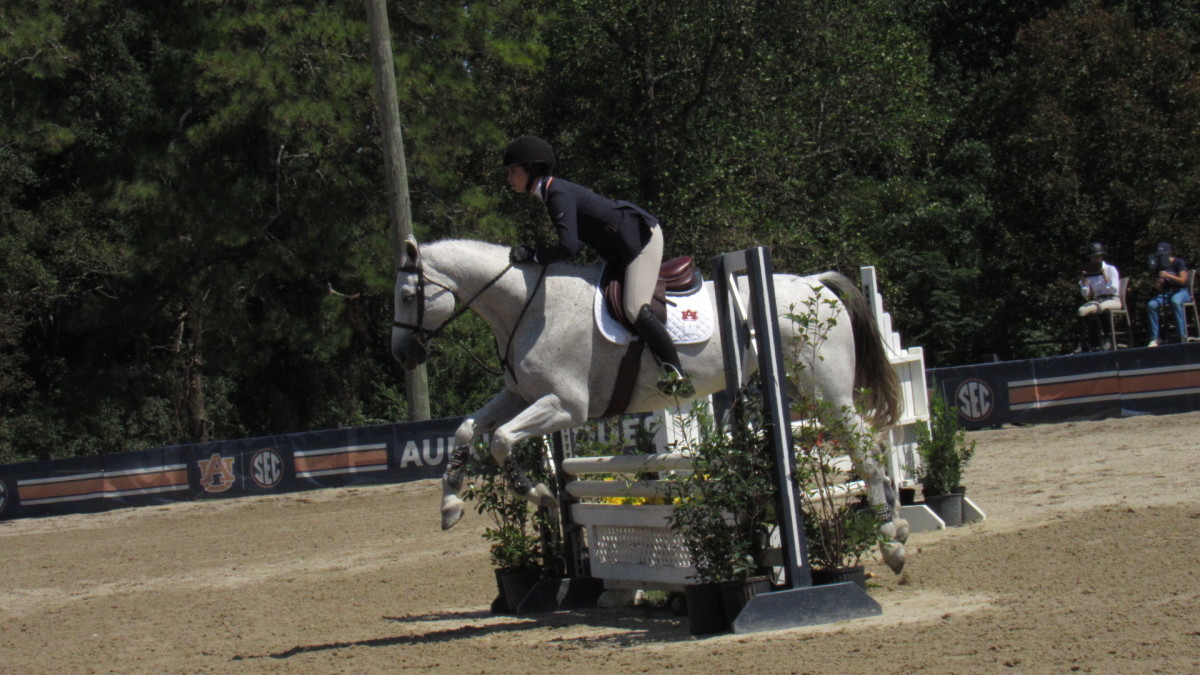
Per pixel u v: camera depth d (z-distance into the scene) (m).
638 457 7.19
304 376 28.98
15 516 18.64
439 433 18.66
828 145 26.84
